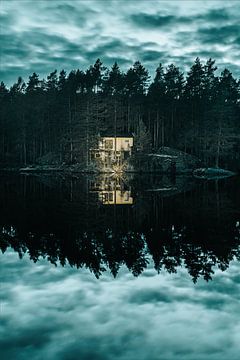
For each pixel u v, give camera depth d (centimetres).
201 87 7988
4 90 9869
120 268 1044
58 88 8962
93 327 679
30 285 895
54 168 7356
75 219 1920
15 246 1309
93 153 7194
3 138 8262
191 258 1163
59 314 733
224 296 830
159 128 8231
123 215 2059
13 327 677
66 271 1013
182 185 4266
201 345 620
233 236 1505
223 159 7300
